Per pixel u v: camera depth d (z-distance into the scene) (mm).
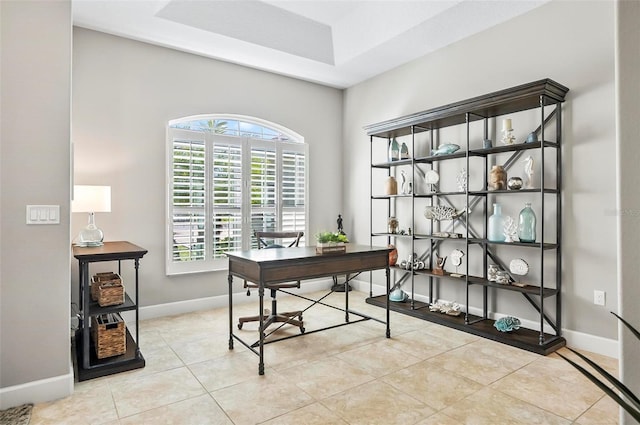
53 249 2318
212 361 2834
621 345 1132
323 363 2791
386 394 2326
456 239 3703
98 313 2574
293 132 5039
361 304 4539
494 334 3252
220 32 3744
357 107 5281
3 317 2182
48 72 2295
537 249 3348
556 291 3109
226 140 4453
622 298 1131
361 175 5246
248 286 3568
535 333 3271
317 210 5305
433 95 4223
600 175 2949
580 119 3061
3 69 2174
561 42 3166
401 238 4680
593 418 2055
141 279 3934
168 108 4082
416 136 4496
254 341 3260
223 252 4406
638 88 1104
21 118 2223
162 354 2971
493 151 3488
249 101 4648
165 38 3836
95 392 2359
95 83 3680
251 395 2320
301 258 2834
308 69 4715
